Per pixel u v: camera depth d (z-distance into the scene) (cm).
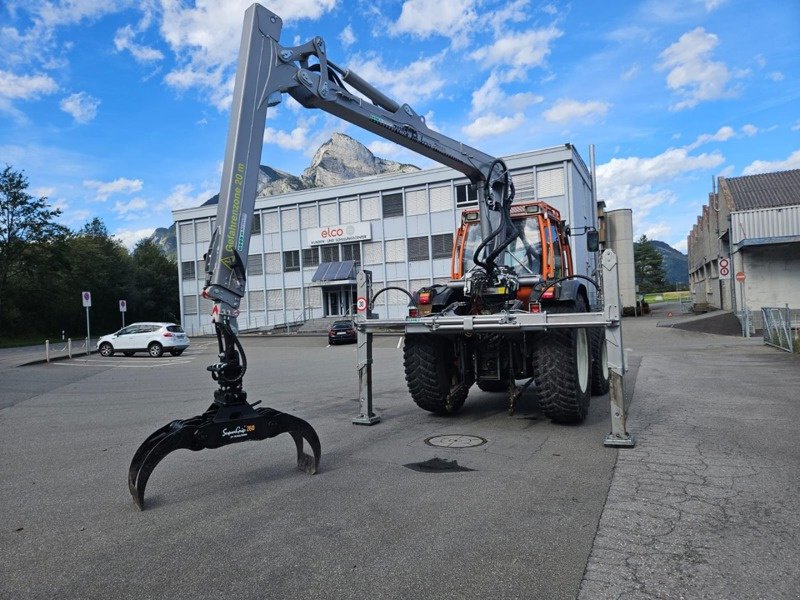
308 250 4231
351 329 2855
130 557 337
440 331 652
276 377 1332
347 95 598
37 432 747
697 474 470
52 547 355
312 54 561
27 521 404
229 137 491
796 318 2309
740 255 2528
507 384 954
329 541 351
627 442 562
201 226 4647
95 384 1339
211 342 3634
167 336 2402
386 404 862
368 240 3988
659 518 377
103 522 397
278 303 4334
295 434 502
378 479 477
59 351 2833
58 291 5009
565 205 3256
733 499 410
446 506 407
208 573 313
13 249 4494
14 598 289
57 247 4741
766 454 528
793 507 393
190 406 940
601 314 571
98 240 6066
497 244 793
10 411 938
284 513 403
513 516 385
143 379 1434
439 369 724
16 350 3212
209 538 362
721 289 3541
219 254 469
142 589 297
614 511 391
